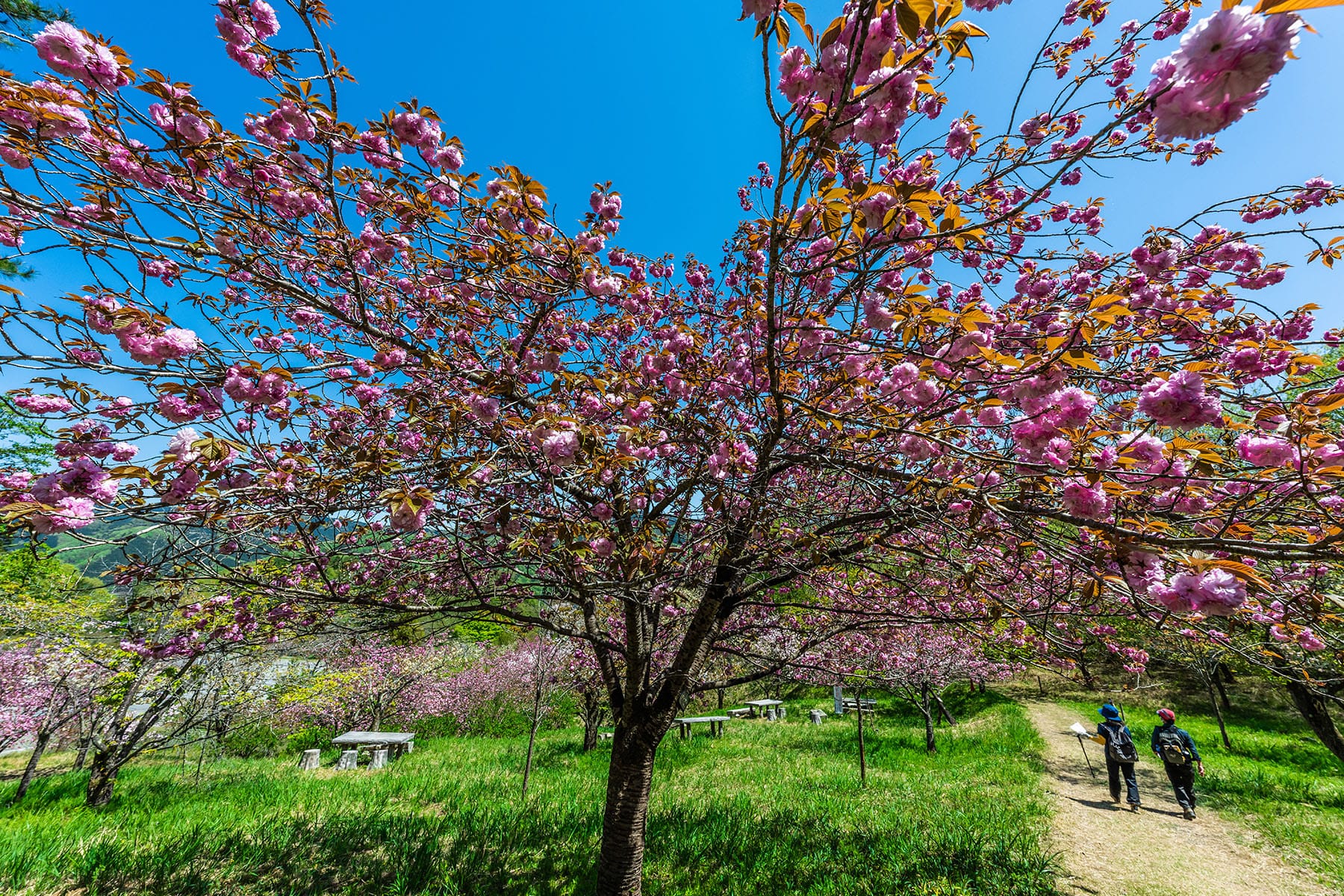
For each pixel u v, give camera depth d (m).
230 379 1.95
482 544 2.80
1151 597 1.59
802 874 4.41
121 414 2.47
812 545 3.06
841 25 1.28
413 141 2.41
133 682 6.86
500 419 2.50
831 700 17.28
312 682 9.61
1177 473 1.59
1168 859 4.96
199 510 2.10
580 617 6.48
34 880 4.55
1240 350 2.37
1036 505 2.12
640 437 2.74
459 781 8.11
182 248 2.14
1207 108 1.02
